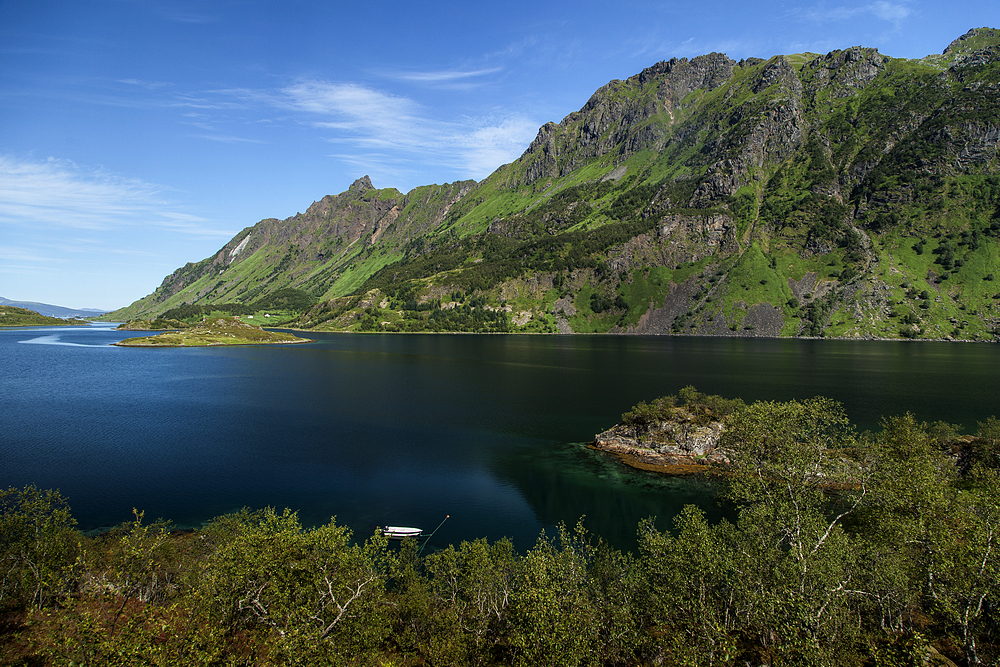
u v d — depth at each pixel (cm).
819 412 4800
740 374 15112
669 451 7506
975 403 10606
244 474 6725
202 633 2289
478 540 3825
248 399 12019
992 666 2355
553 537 5022
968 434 7938
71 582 3325
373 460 7400
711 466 7106
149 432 8831
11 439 8331
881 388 12394
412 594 3262
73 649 2200
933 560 2858
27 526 3562
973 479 5025
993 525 2756
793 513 3188
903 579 2814
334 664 2331
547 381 14462
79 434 8669
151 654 2144
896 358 19162
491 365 18362
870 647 2409
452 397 12225
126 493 6022
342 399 12012
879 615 2977
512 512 5650
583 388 13262
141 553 3297
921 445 4931
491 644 2830
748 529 3353
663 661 2664
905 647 2389
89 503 5716
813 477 3731
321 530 2942
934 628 2884
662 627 2870
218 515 5375
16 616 2927
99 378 15388
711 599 2800
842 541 3125
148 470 6831
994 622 2631
